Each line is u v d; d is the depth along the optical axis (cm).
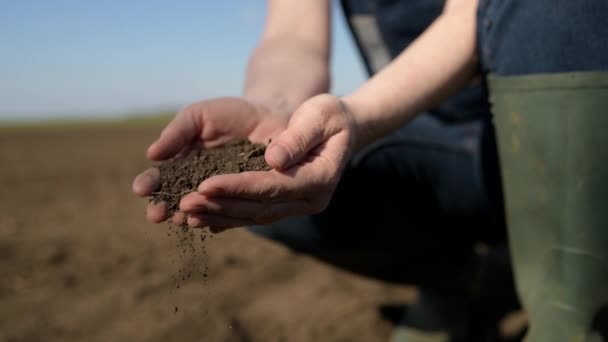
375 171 104
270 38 108
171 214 74
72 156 581
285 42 106
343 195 103
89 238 198
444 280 117
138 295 141
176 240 192
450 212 111
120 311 133
